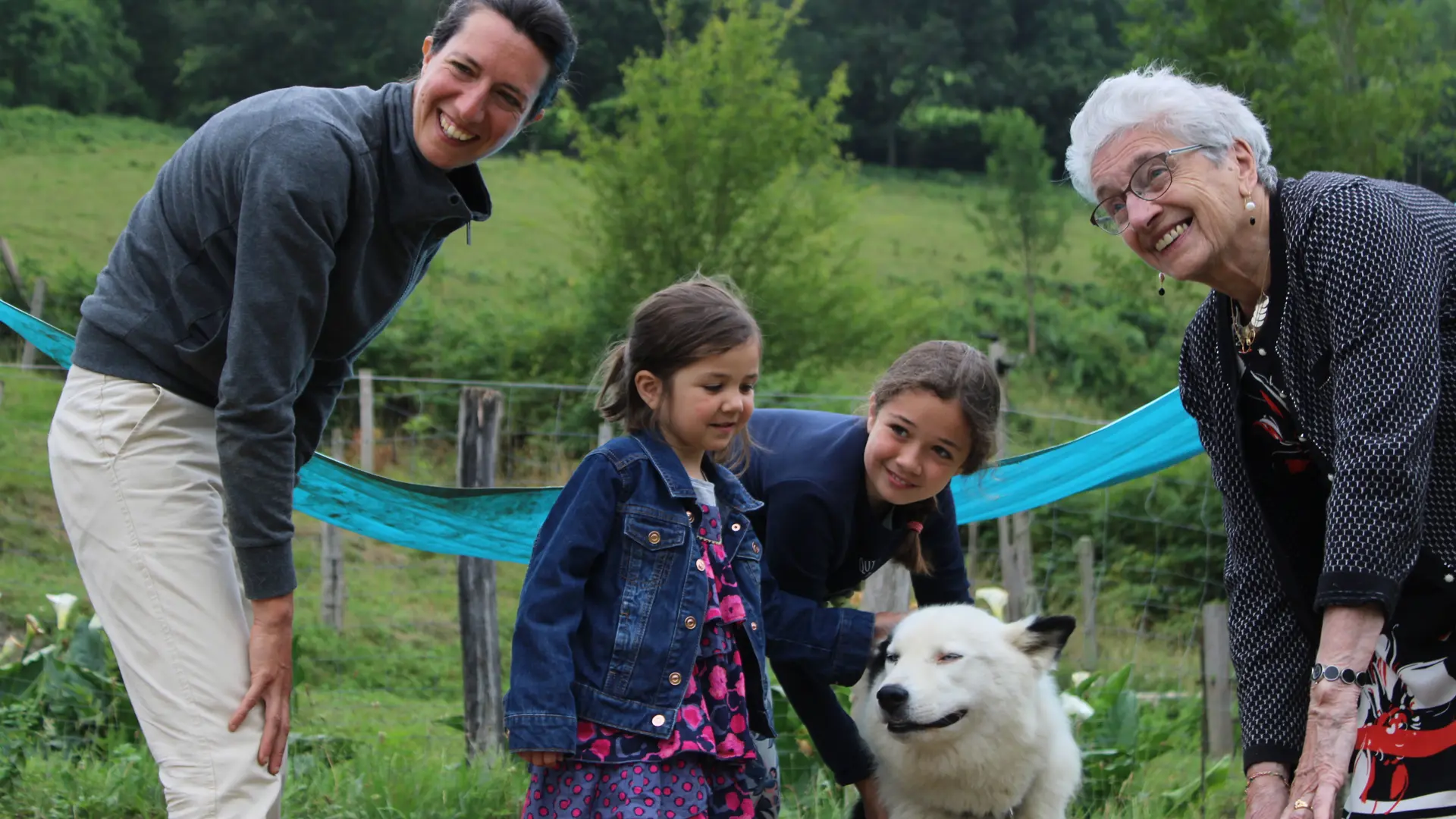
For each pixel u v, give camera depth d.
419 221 2.84
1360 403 2.46
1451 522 2.61
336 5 40.50
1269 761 2.92
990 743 3.60
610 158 19.86
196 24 41.41
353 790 4.89
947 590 3.91
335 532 11.38
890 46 51.25
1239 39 16.47
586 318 20.30
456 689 9.63
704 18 38.53
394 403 20.11
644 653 2.75
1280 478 2.95
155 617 2.71
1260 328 2.72
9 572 11.20
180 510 2.74
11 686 5.83
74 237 28.58
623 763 2.70
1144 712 7.57
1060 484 5.07
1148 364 29.30
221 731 2.71
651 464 2.88
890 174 48.69
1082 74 50.38
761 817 3.35
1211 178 2.65
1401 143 15.87
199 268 2.72
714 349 2.86
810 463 3.31
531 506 4.80
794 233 19.33
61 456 2.76
